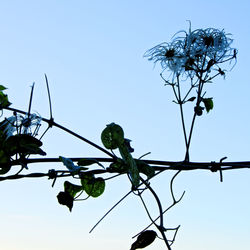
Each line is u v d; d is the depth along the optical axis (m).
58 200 0.49
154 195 0.48
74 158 0.50
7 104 0.50
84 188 0.50
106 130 0.50
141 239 0.46
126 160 0.49
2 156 0.49
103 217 0.47
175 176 0.50
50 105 0.51
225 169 0.50
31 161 0.49
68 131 0.50
